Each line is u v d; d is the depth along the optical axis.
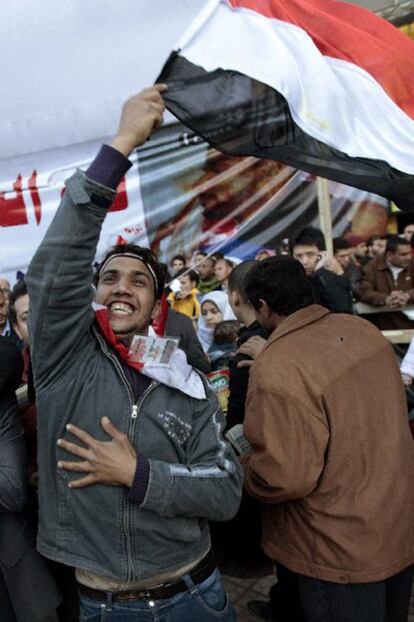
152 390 1.22
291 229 3.42
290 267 1.69
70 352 1.19
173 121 3.01
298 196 3.38
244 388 1.89
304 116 1.55
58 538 1.20
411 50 1.64
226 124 1.49
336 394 1.48
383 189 1.63
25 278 1.15
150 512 1.16
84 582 1.27
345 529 1.49
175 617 1.25
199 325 3.42
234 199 3.25
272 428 1.46
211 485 1.20
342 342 1.57
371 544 1.48
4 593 1.54
